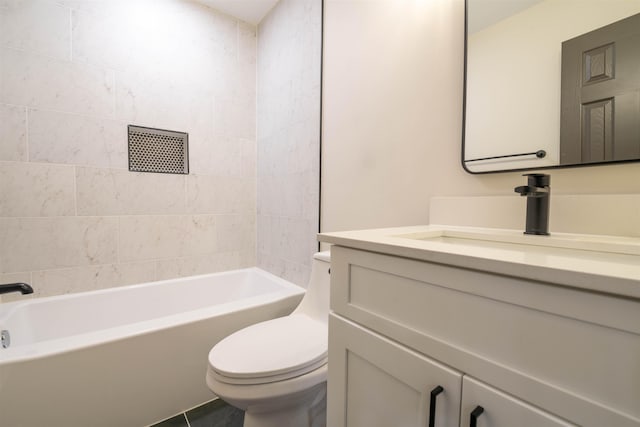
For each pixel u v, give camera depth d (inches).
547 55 32.1
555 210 31.6
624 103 27.3
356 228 56.1
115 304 66.6
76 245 64.2
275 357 37.9
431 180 44.2
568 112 30.7
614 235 28.0
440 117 42.9
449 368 19.0
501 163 35.9
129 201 69.8
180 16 75.0
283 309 63.6
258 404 35.7
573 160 30.3
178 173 76.0
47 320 59.0
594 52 29.0
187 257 78.1
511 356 16.3
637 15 26.5
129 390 46.6
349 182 57.4
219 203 82.5
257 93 87.7
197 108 78.1
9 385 38.1
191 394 52.7
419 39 45.4
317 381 37.3
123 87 68.0
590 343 13.8
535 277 14.9
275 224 80.0
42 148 60.0
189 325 51.3
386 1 50.1
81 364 42.5
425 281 20.2
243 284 83.6
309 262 68.4
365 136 54.1
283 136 75.7
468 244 33.1
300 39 68.9
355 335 25.5
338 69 59.3
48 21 59.7
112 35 66.4
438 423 19.6
